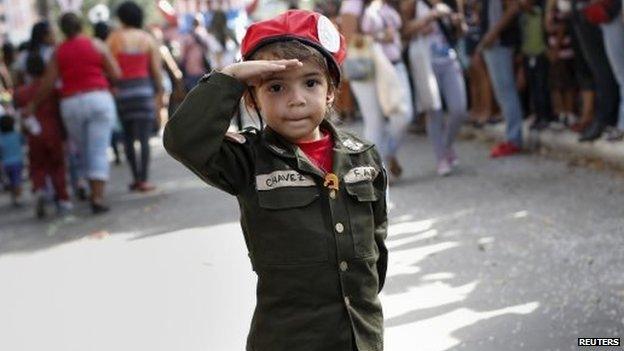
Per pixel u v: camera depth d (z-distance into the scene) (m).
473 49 9.62
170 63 11.25
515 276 4.84
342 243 2.38
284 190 2.37
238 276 5.45
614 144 7.43
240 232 6.68
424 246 5.66
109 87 8.62
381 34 7.64
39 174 8.69
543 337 3.94
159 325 4.68
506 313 4.29
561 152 8.24
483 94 9.89
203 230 6.91
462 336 4.04
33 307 5.27
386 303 4.59
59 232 7.65
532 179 7.42
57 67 8.23
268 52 2.39
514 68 8.84
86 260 6.37
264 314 2.41
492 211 6.42
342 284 2.38
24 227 8.23
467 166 8.41
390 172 8.16
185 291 5.24
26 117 8.55
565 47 8.23
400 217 6.58
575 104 8.48
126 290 5.41
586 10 7.23
